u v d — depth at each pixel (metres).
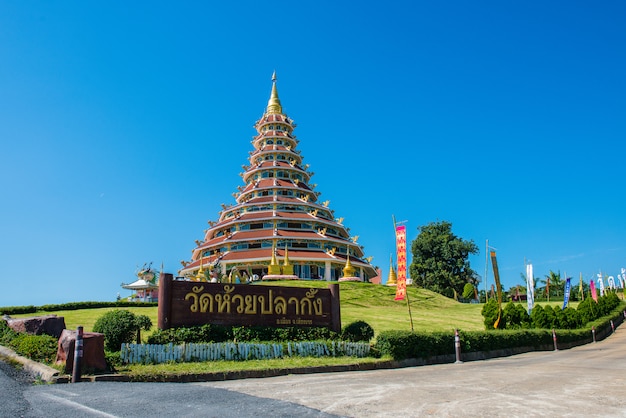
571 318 53.44
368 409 10.62
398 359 23.11
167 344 18.92
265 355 20.17
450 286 103.62
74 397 11.55
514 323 44.66
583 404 11.51
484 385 14.79
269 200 81.88
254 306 22.92
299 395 12.40
